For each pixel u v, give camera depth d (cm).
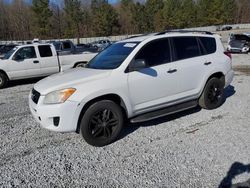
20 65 1094
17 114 673
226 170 385
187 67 568
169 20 8419
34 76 1138
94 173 393
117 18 8044
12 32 7794
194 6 8800
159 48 541
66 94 449
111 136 482
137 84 500
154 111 536
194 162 409
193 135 505
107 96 483
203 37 625
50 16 7175
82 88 457
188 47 588
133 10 8562
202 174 378
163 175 379
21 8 8081
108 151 458
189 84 578
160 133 521
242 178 365
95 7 8250
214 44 645
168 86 541
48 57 1155
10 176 394
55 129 455
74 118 452
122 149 463
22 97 873
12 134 544
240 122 561
